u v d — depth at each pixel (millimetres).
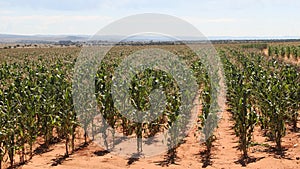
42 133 9891
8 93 8680
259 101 10219
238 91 8828
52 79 10844
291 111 9594
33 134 8812
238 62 24703
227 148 8695
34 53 45875
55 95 9500
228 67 18438
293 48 35188
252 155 7969
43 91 9930
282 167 7059
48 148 9000
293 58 33812
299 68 21469
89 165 7605
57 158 8141
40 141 9680
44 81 11117
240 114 7895
